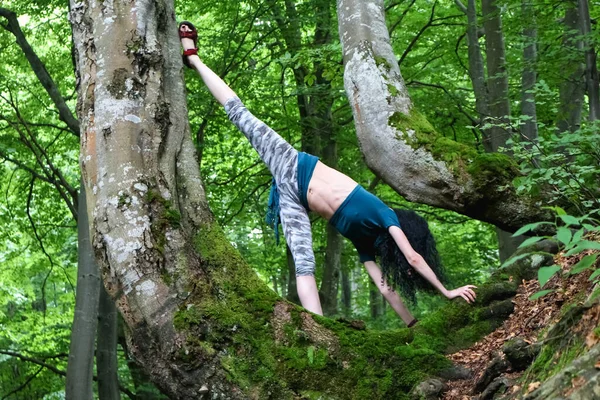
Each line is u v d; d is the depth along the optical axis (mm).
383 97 4434
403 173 4270
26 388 12141
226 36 10859
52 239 12742
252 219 13875
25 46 9594
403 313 4109
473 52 10008
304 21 10875
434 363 3570
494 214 4160
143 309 3287
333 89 10539
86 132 3576
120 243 3355
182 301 3301
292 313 3441
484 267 13055
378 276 4148
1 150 10250
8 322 13844
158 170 3533
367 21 4656
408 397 3424
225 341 3268
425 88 11594
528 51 8883
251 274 3529
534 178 4031
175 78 3803
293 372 3291
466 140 11680
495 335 3816
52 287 17219
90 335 8695
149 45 3656
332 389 3320
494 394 3158
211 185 12312
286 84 12109
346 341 3477
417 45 11875
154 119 3590
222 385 3195
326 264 12297
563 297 3670
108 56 3602
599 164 4043
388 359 3520
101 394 9445
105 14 3652
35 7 10734
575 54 7730
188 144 3734
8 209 12234
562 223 4109
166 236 3398
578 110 8227
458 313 3920
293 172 3996
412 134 4289
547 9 8797
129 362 10812
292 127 11773
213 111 10742
